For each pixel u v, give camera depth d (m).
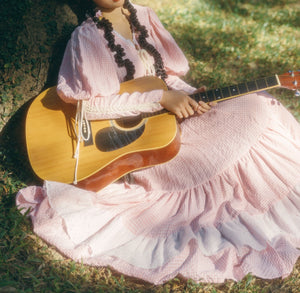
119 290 2.44
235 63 4.39
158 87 2.89
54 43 3.10
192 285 2.47
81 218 2.61
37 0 3.04
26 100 3.10
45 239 2.57
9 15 2.99
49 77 3.13
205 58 4.38
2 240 2.58
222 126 2.78
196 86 4.08
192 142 2.83
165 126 2.77
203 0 5.21
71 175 2.72
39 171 2.73
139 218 2.69
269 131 2.78
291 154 2.77
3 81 3.03
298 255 2.55
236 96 2.78
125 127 2.80
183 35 4.51
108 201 2.76
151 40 3.16
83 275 2.50
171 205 2.77
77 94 2.70
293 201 2.74
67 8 3.13
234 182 2.75
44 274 2.44
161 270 2.45
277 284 2.54
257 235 2.56
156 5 4.85
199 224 2.61
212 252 2.49
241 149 2.74
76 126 2.78
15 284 2.32
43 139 2.79
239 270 2.49
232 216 2.67
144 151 2.72
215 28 4.79
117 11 3.04
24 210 2.74
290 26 5.16
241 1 5.54
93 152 2.75
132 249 2.56
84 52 2.76
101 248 2.56
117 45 2.95
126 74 2.98
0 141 3.07
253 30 4.91
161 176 2.83
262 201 2.72
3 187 2.93
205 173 2.76
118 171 2.79
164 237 2.61
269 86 2.73
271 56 4.57
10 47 2.99
